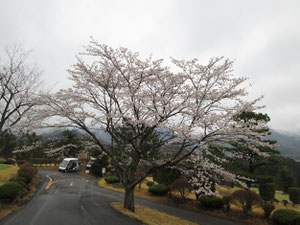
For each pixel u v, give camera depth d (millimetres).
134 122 8102
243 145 8352
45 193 12797
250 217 11969
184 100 9227
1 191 8734
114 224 7191
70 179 21578
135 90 8680
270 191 14438
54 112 8352
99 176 26562
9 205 8750
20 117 9164
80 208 9234
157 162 10688
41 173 24719
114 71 9312
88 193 14195
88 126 9578
